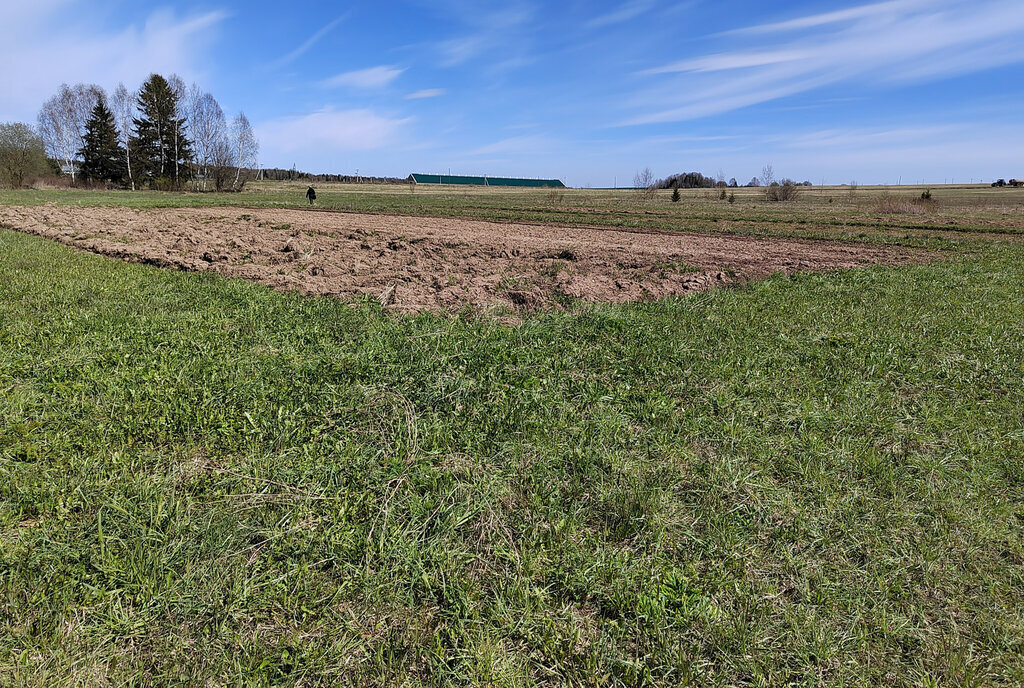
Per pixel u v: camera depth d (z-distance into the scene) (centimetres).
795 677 237
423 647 237
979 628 259
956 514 338
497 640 242
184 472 356
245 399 455
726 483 363
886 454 409
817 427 449
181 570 272
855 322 767
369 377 503
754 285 1049
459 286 974
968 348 657
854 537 316
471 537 308
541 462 379
